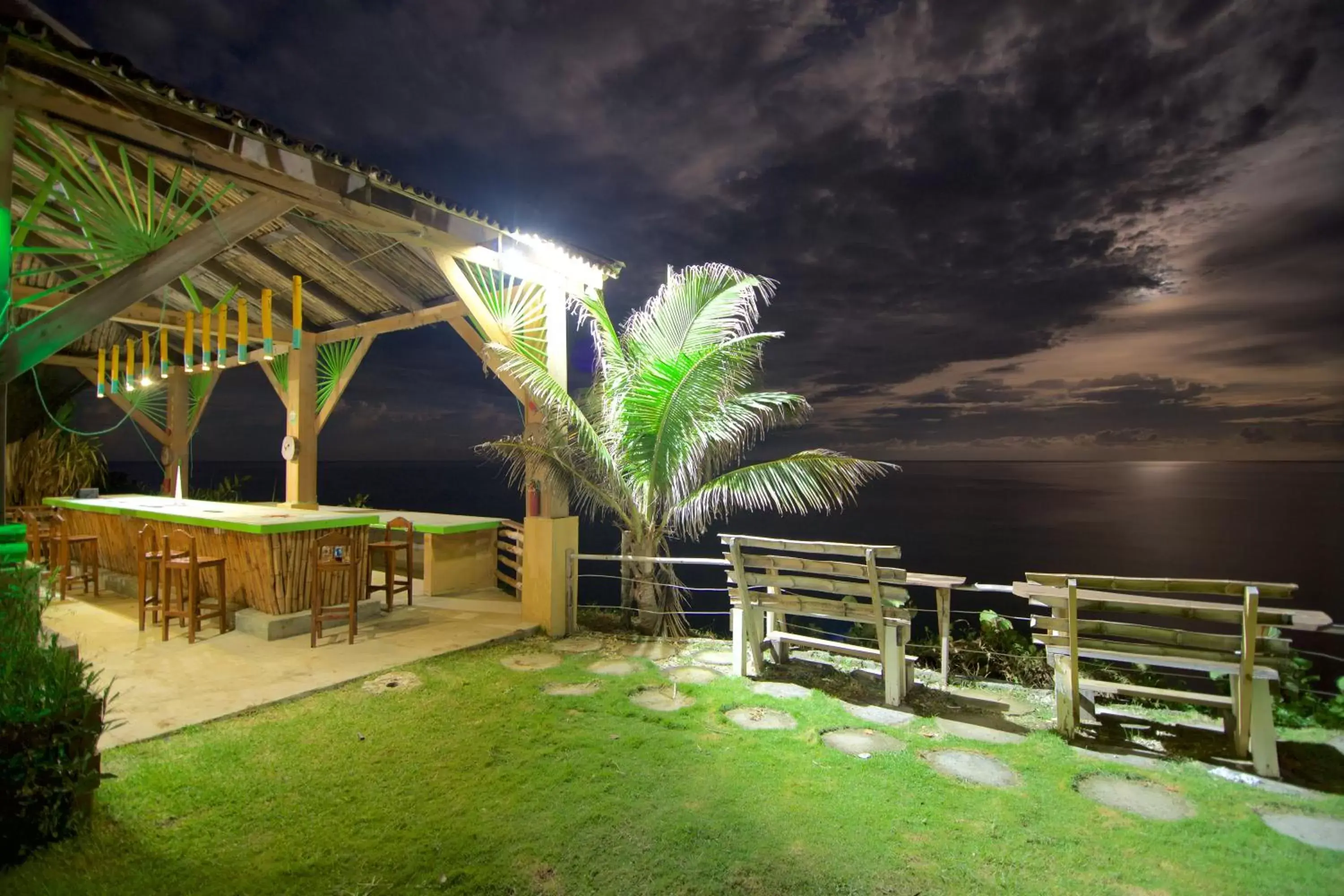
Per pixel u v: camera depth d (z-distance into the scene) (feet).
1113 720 14.05
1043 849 9.23
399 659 17.61
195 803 10.16
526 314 22.54
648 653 19.10
